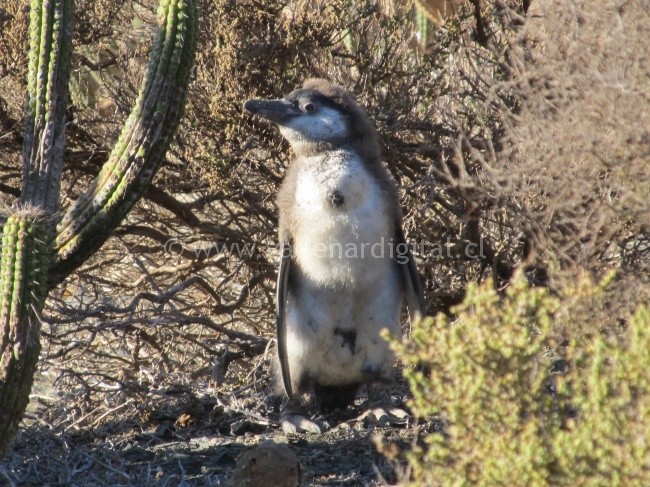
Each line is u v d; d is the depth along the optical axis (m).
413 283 23.62
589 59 17.84
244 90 26.94
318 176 22.62
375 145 23.52
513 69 20.78
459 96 27.50
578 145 17.91
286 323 24.00
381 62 27.80
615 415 12.66
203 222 30.14
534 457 12.63
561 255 21.14
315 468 20.47
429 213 28.98
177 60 21.19
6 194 30.11
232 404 24.55
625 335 15.65
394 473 19.44
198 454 21.75
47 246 18.28
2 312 17.62
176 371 27.67
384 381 23.95
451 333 13.40
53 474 20.28
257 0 26.98
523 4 27.28
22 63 26.92
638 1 17.33
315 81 23.92
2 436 17.84
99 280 30.14
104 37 29.78
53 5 21.41
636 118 17.17
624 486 12.40
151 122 21.12
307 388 24.30
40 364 26.67
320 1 27.67
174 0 21.28
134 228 30.25
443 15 28.91
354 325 23.47
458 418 13.28
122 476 20.19
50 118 21.30
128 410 25.23
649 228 20.42
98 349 30.70
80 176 30.53
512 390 13.17
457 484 13.08
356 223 22.47
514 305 13.81
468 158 26.84
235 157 27.61
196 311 31.28
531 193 21.09
